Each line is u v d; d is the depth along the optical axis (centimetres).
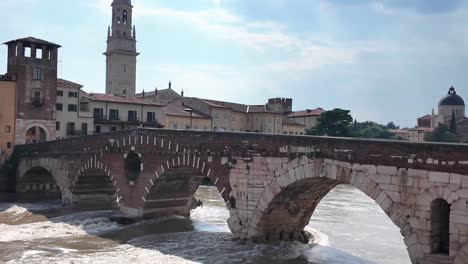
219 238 4709
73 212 6247
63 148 7125
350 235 4869
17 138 9000
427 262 3145
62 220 5706
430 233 3142
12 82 9012
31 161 8112
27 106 9119
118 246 4441
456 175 3011
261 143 4159
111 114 10938
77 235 4931
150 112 11475
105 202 7100
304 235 4688
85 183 6925
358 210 6512
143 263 3797
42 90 9288
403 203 3262
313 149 3778
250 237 4262
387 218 5884
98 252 4194
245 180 4291
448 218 3228
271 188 4069
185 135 4903
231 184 4416
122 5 14075
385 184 3356
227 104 13988
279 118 14188
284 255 4038
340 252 4184
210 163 4625
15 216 6066
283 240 4497
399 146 3288
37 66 9231
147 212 5603
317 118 15275
